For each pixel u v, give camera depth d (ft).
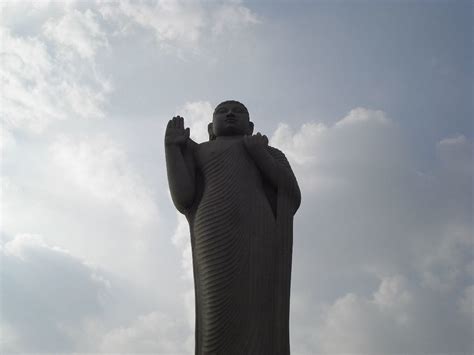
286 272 51.72
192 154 55.01
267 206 52.85
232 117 56.80
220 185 52.49
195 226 51.75
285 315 50.60
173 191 53.36
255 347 48.85
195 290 51.55
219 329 48.96
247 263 50.37
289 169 55.16
